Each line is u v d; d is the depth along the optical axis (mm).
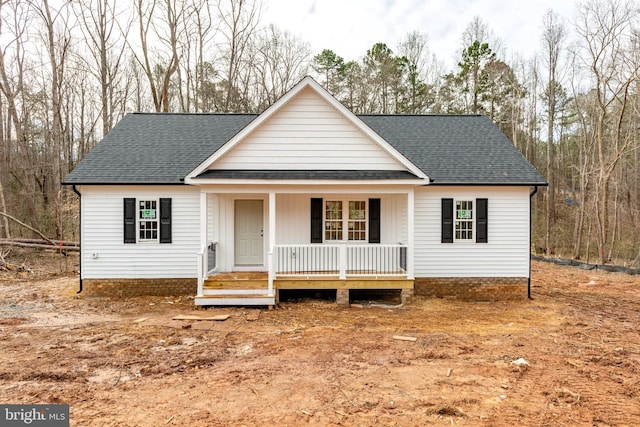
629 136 21641
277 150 11859
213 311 10602
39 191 26969
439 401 5395
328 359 7008
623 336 8602
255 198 12719
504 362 6895
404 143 14125
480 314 10602
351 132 11891
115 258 12289
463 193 12453
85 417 4938
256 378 6172
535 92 32250
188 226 12469
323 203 12594
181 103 27469
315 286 11320
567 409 5219
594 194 24094
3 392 5625
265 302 10961
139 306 11148
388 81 34500
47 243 19062
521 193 12453
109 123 27406
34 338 8133
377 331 8828
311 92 11859
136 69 32375
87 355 7121
